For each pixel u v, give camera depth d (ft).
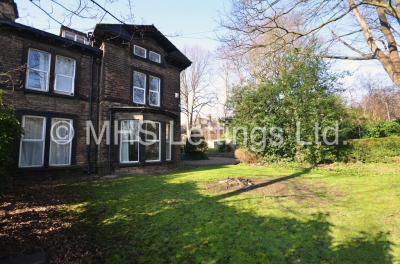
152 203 15.34
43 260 8.06
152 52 37.65
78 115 29.22
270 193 17.49
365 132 45.85
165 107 38.47
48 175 26.14
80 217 12.82
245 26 16.83
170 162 35.04
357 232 10.37
